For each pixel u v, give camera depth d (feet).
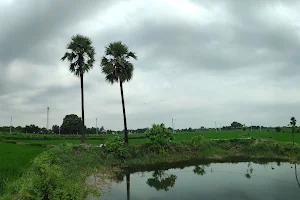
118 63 123.75
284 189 73.00
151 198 66.49
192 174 98.43
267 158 128.98
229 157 132.67
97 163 101.81
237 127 397.80
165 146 129.80
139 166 112.98
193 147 136.46
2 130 288.51
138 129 375.25
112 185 80.69
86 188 66.80
